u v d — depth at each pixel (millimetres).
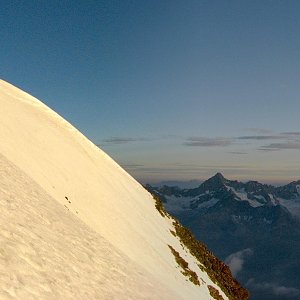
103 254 22188
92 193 38281
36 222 18781
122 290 18688
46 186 28969
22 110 45938
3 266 12867
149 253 37344
